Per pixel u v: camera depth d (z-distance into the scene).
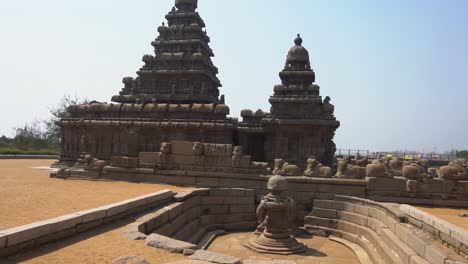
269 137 31.19
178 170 23.17
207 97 33.50
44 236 9.92
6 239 8.70
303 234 19.78
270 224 16.39
